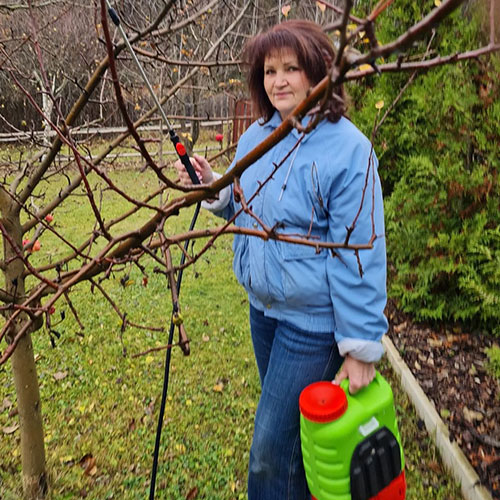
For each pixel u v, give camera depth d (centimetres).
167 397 303
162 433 272
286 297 170
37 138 226
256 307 192
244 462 252
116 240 116
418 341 333
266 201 169
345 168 156
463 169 324
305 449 168
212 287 459
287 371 175
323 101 79
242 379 321
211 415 288
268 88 171
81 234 591
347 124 163
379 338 164
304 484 187
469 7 318
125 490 237
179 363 339
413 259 352
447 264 330
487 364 301
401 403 283
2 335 104
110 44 83
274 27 165
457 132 327
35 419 222
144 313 409
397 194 355
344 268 158
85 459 255
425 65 77
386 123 369
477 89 321
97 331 380
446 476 232
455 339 331
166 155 924
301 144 163
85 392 310
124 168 887
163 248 114
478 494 208
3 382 325
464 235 323
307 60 160
